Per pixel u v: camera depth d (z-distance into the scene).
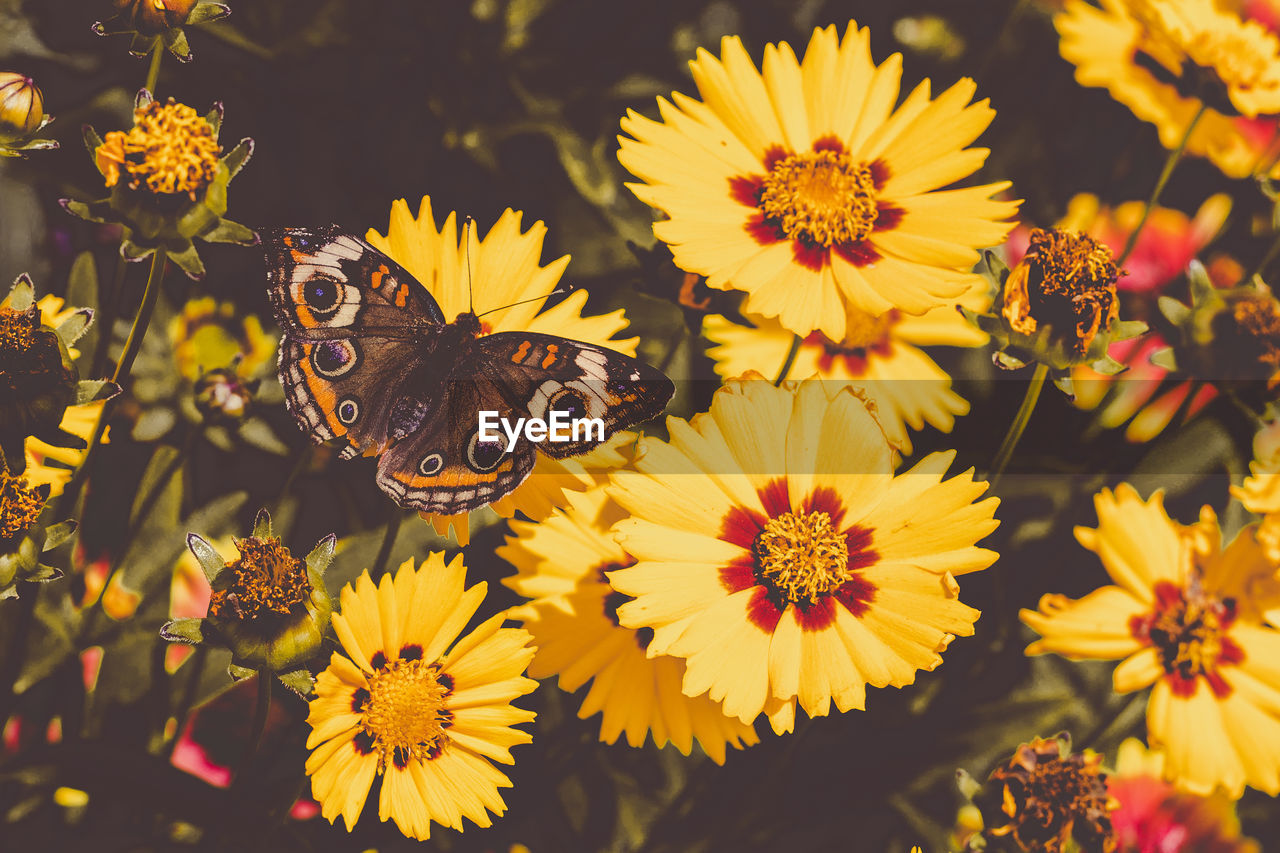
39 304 0.28
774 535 0.26
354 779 0.26
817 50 0.28
